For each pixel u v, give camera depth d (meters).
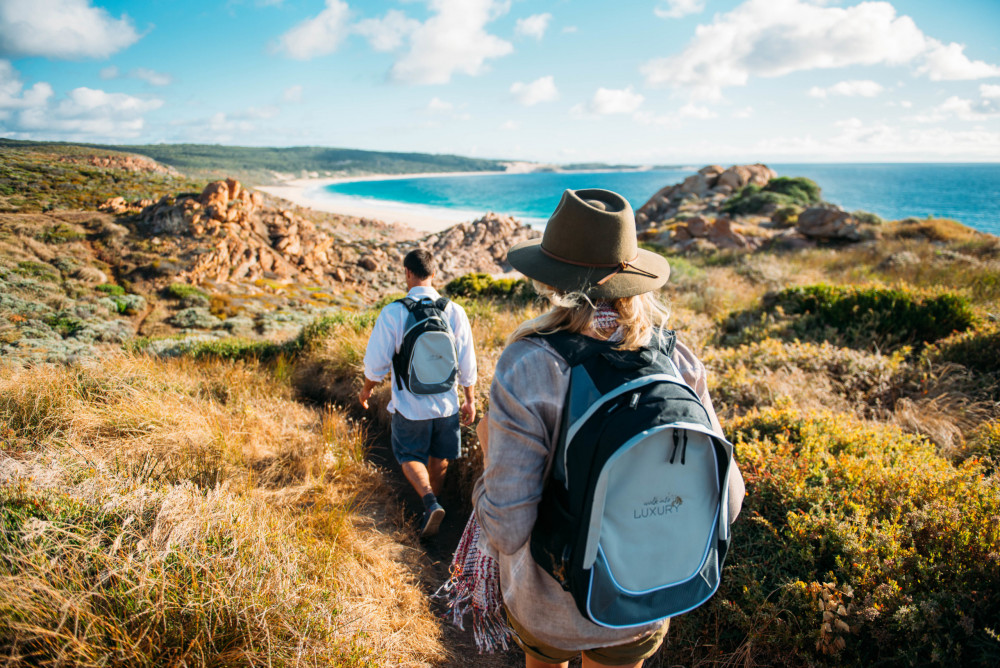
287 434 3.87
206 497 2.44
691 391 1.07
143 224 21.78
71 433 3.14
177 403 3.96
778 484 2.58
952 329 5.80
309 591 1.96
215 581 1.78
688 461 1.05
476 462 3.46
